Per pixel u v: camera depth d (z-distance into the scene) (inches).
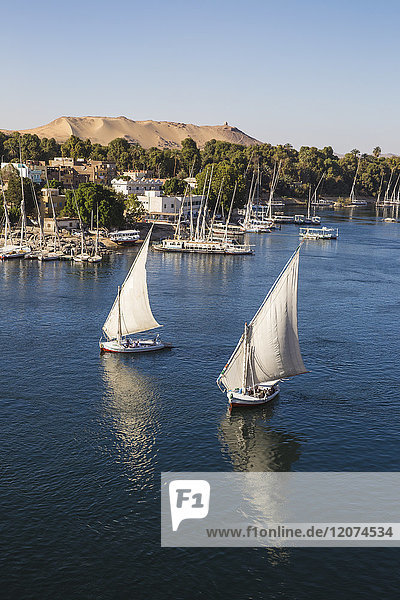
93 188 7421.3
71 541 1635.1
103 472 1980.8
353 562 1590.8
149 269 5880.9
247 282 5246.1
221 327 3700.8
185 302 4370.1
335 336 3533.5
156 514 1764.3
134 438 2226.9
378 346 3344.0
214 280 5319.9
